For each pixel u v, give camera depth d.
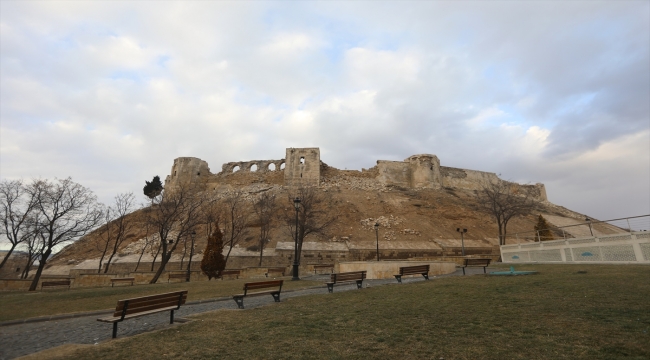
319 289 14.74
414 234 46.41
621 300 7.49
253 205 51.78
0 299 14.02
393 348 5.00
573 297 8.21
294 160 68.12
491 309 7.45
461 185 75.25
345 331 6.14
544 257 22.77
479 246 43.69
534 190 83.31
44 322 9.04
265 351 5.06
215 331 6.45
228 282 19.66
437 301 8.86
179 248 42.00
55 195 26.84
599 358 4.18
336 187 65.50
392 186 68.56
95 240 49.56
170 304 7.57
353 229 47.25
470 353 4.61
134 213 54.94
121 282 23.70
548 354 4.42
